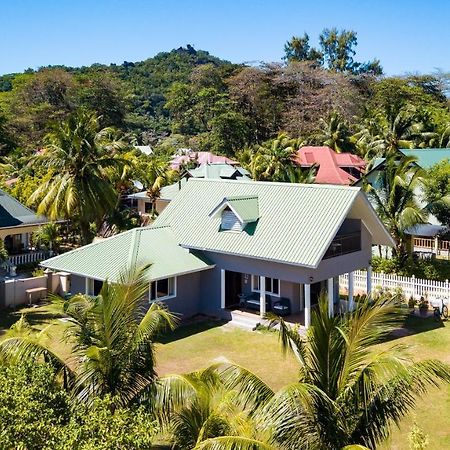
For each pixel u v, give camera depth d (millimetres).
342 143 86250
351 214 30359
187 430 13148
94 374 14305
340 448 11500
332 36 141250
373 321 12430
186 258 29703
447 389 20281
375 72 139500
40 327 27547
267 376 22109
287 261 26391
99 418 11547
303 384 11164
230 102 110438
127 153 68188
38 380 12680
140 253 29016
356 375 12266
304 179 47719
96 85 120500
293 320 28875
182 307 29922
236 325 28844
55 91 120000
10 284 31531
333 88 106000
